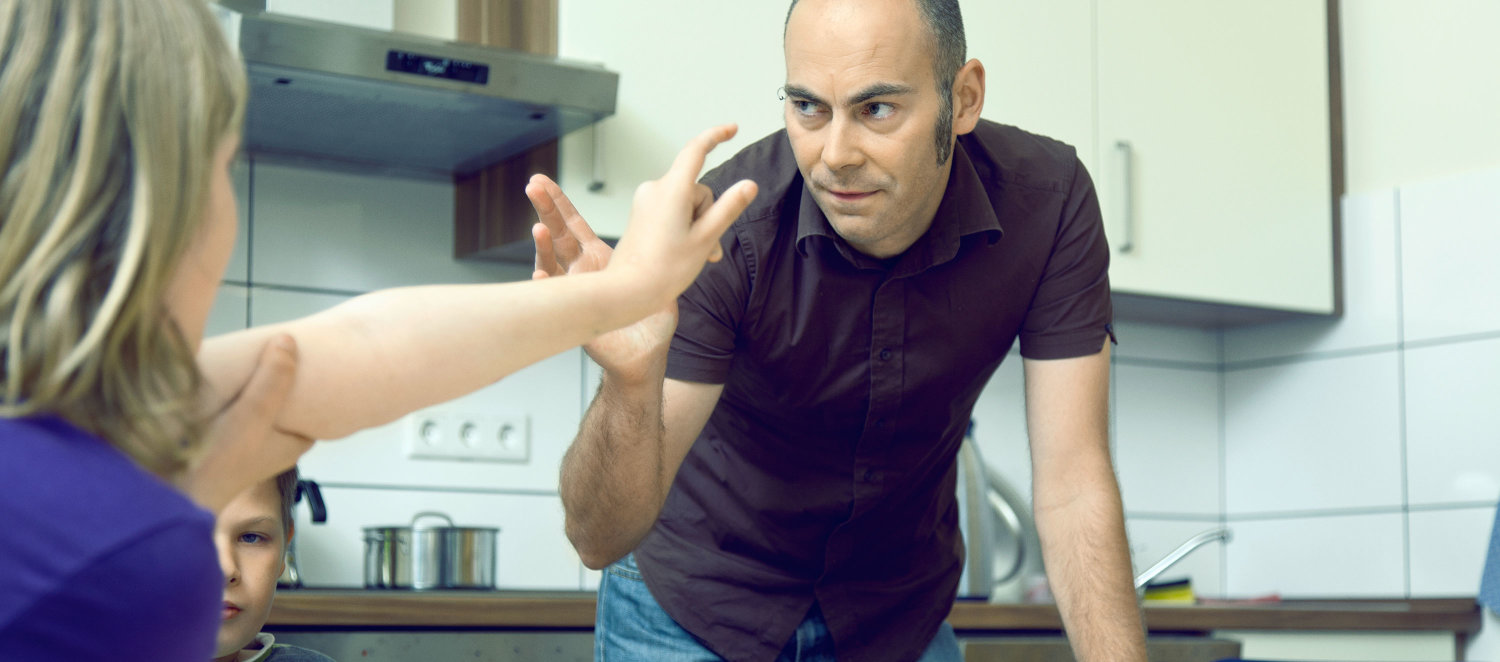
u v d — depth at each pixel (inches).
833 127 43.8
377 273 82.5
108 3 20.1
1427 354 94.7
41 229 19.1
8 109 19.3
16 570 18.5
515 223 77.7
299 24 62.8
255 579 45.3
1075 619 49.8
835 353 50.3
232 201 22.0
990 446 100.2
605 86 70.6
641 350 35.9
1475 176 92.7
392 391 23.8
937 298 50.3
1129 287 90.7
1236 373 109.4
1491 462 90.0
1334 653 83.8
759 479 53.4
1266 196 97.3
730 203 26.5
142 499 19.5
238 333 24.2
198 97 20.5
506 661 65.8
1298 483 103.3
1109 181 90.4
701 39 77.6
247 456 23.1
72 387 19.3
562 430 86.9
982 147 51.9
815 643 54.0
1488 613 85.0
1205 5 95.6
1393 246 97.7
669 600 53.9
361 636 62.6
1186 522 107.2
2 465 18.8
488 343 24.3
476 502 83.7
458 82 66.6
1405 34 99.4
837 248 48.1
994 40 86.4
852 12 43.3
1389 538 96.2
